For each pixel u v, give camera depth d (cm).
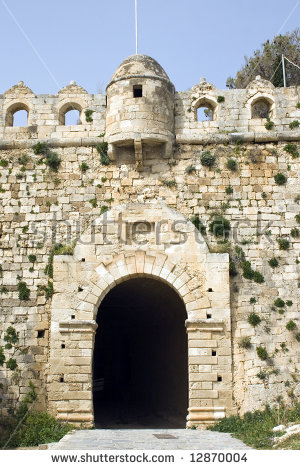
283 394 2123
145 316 3338
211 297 2230
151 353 3316
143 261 2280
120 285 2728
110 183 2447
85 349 2164
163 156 2467
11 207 2422
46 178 2459
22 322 2245
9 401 2134
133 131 2389
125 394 3728
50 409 2102
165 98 2480
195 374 2133
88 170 2469
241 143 2494
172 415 2736
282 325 2225
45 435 1975
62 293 2239
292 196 2411
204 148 2494
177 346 2731
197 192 2425
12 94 2603
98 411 3122
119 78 2483
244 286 2278
